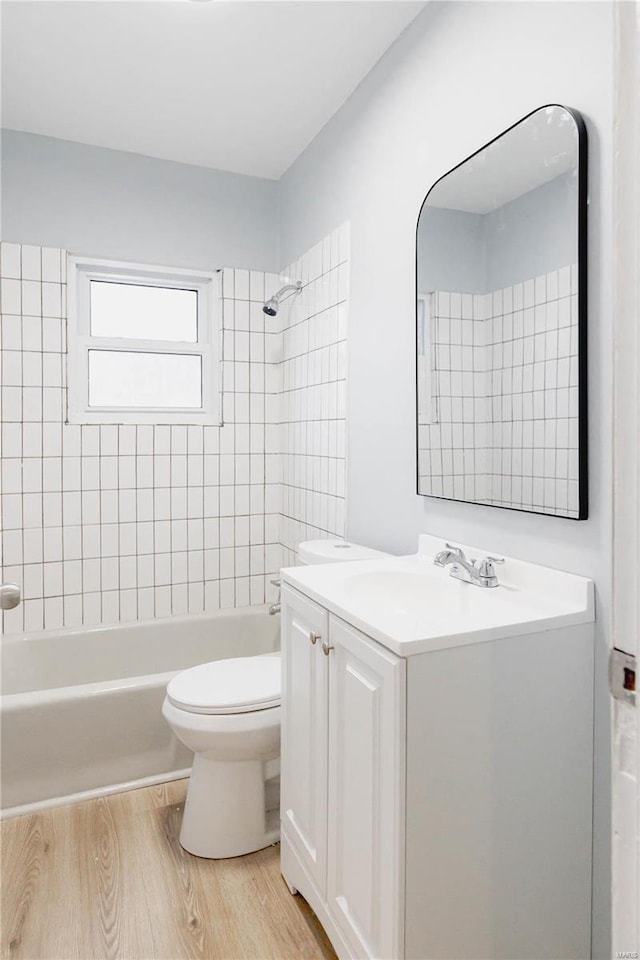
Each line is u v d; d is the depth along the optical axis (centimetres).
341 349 237
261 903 158
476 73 159
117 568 278
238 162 285
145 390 292
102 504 274
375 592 162
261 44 199
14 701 198
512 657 118
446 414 170
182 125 251
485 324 155
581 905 127
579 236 125
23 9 181
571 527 132
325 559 200
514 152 144
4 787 196
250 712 172
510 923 119
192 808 180
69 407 268
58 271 262
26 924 150
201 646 280
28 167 256
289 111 240
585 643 125
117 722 211
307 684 148
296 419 285
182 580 291
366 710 119
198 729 168
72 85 222
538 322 137
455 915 114
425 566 169
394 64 198
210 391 301
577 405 127
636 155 50
